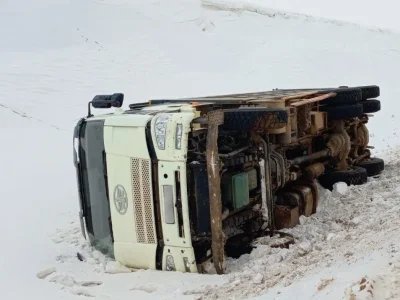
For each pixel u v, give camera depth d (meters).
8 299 5.67
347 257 5.59
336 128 9.67
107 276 6.23
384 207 8.09
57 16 36.72
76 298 5.60
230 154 6.46
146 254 6.29
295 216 7.64
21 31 34.12
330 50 37.00
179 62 33.22
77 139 7.04
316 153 8.95
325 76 32.44
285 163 7.57
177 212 6.00
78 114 21.22
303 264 5.94
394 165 11.57
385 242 5.56
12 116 19.55
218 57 35.16
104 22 37.38
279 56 35.44
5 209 9.20
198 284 5.70
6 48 31.62
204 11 42.38
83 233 7.08
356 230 6.92
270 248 6.56
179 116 6.03
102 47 33.34
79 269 6.52
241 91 27.67
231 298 5.12
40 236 7.84
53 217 8.73
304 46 37.69
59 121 19.91
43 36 33.81
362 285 4.14
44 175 11.59
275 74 32.16
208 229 6.07
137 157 6.20
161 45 35.41
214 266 6.06
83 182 7.00
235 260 6.48
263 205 6.99
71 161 13.10
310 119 8.49
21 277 6.32
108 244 6.73
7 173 11.81
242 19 42.72
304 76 32.12
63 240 7.61
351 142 10.39
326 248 6.43
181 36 37.75
